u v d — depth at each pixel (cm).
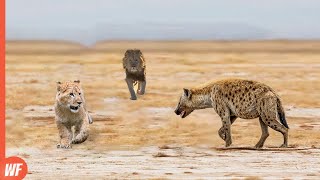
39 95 3152
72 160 1700
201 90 1867
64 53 8475
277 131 1964
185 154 1770
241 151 1794
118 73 4906
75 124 1867
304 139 1991
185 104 1886
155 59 6712
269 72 4997
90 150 1816
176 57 7175
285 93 3444
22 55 7912
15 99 2897
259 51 9725
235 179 1497
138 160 1700
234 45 10700
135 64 2923
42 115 2464
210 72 4884
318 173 1555
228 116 1822
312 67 5628
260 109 1780
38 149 1823
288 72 4997
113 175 1541
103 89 3497
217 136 2000
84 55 7988
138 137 2002
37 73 4725
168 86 3644
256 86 1795
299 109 2783
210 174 1546
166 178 1509
